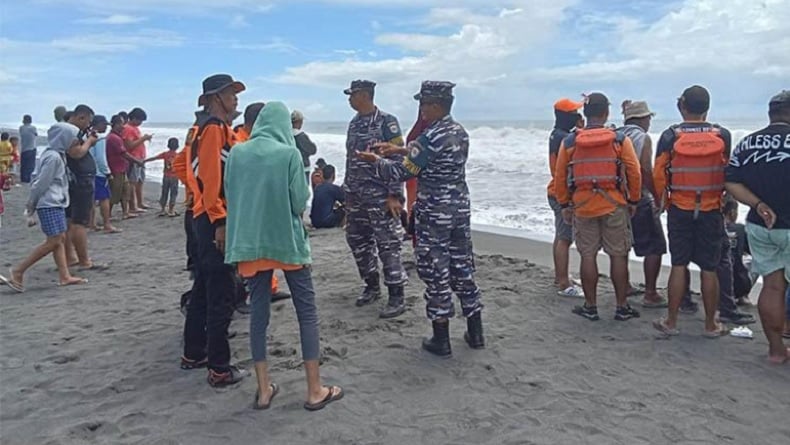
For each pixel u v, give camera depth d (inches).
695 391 169.0
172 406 163.5
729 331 212.1
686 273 211.6
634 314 228.8
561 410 159.0
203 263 166.9
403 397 167.2
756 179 181.6
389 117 227.0
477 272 302.8
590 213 219.9
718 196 200.2
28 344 212.4
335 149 1175.0
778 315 184.2
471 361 191.2
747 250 240.2
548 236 427.2
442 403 163.8
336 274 300.0
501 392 170.1
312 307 160.7
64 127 288.0
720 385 172.7
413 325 223.3
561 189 227.8
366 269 246.1
